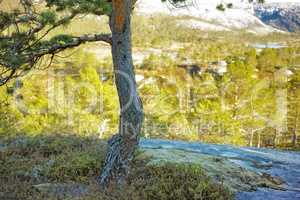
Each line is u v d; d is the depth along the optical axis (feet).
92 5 26.32
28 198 29.14
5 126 58.54
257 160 42.93
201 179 30.32
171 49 475.72
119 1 30.27
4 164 36.68
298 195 31.89
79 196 29.07
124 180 31.27
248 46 486.79
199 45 479.00
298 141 177.88
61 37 29.76
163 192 28.66
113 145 32.48
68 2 26.02
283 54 328.49
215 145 50.52
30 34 28.37
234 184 32.99
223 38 602.44
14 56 28.07
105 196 28.58
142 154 37.22
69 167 34.83
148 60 332.80
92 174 34.14
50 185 31.63
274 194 31.81
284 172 39.34
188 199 28.37
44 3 28.22
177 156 38.52
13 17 27.81
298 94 184.96
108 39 31.78
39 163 37.40
